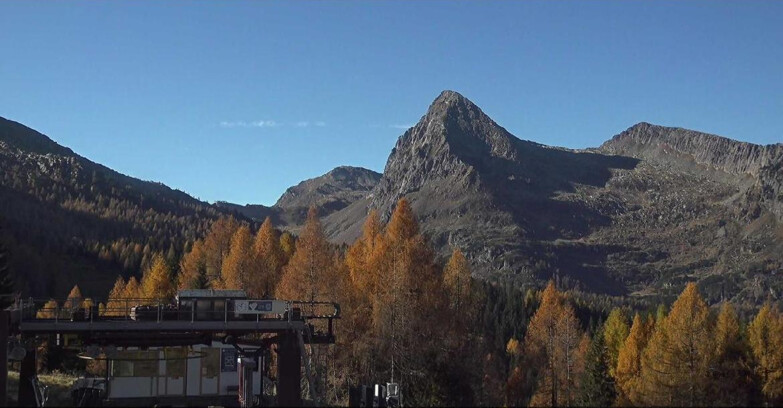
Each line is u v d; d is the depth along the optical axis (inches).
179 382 1947.6
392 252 2495.1
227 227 3688.5
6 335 1443.2
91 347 1678.2
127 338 1657.2
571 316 2984.7
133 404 1909.4
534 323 3248.0
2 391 1437.0
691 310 2856.8
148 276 3927.2
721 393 2358.5
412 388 1843.0
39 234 7145.7
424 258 2475.4
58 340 1683.1
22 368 1691.7
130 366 1920.5
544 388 2696.9
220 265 3533.5
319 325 2388.0
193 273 3513.8
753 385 2603.3
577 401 2650.1
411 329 2186.3
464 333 2509.8
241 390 1934.1
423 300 2354.8
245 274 2913.4
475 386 2009.1
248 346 1991.9
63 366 2645.2
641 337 3056.1
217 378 1973.4
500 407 2256.4
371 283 2534.5
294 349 1624.0
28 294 5305.1
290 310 1640.0
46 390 1763.0
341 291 2406.5
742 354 2760.8
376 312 2282.2
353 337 2384.4
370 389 1649.9
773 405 2544.3
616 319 3818.9
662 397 2300.7
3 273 2615.7
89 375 2532.0
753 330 2874.0
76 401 1755.7
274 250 3166.8
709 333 2669.8
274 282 2989.7
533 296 5930.1
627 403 2532.0
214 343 1979.6
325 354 2299.5
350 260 2886.3
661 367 2401.6
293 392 1609.3
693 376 2340.1
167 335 1695.4
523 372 2748.5
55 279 5728.3
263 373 1968.5
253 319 1644.9
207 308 1643.7
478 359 2233.0
